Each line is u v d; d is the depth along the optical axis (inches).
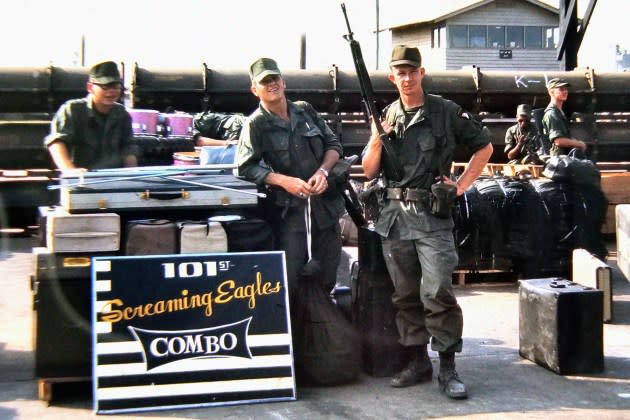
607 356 219.0
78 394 185.9
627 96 464.1
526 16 1651.1
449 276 182.9
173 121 347.9
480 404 181.2
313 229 199.8
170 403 174.1
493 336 239.0
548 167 311.1
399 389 190.2
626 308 274.1
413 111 187.2
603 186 394.6
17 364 209.6
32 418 171.3
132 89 427.2
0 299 277.0
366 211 204.5
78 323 177.6
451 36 1626.5
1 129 405.4
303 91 439.5
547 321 205.0
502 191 307.3
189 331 177.3
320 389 189.2
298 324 189.0
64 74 419.5
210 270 180.5
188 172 192.9
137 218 187.5
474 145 189.0
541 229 305.4
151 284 177.2
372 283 197.2
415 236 183.3
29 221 414.3
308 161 199.3
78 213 177.8
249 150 193.6
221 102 439.5
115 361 173.5
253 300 181.6
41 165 412.2
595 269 254.2
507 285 311.7
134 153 213.5
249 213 198.7
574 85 460.1
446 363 186.9
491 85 460.8
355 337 192.5
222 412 173.6
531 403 182.1
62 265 176.4
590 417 174.2
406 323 192.1
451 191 182.2
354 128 447.2
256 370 179.2
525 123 397.7
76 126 206.2
